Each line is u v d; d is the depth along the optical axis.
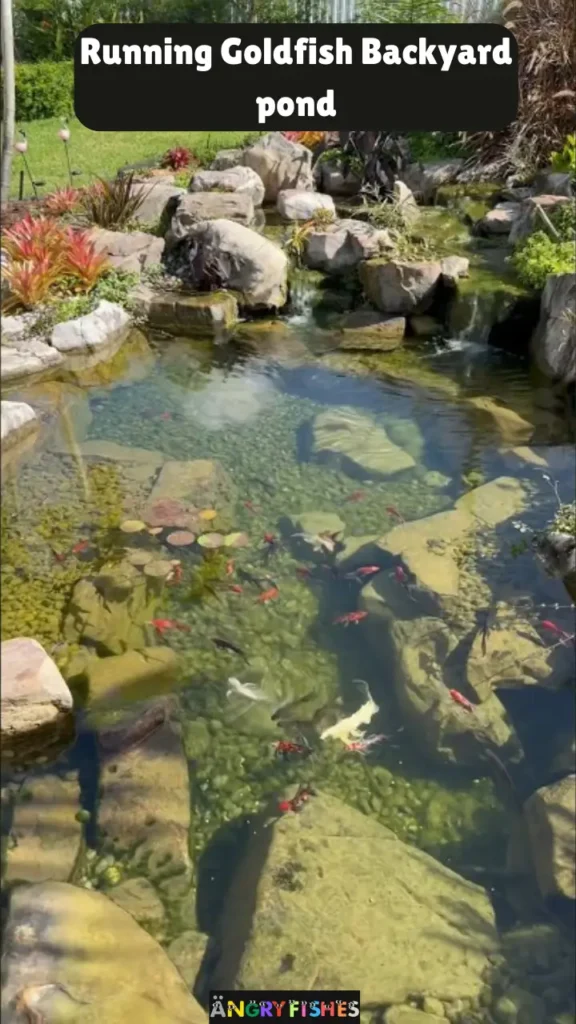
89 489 4.59
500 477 4.75
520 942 2.43
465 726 3.06
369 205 8.66
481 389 5.91
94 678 3.28
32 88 12.73
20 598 3.74
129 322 6.49
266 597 3.82
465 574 3.84
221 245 6.93
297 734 3.16
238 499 4.62
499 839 2.78
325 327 6.96
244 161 9.70
